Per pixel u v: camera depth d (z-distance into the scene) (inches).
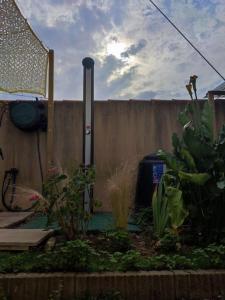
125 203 144.4
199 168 138.8
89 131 206.5
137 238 145.5
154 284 105.1
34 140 228.7
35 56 217.6
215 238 134.3
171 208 131.7
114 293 102.6
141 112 231.1
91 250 111.5
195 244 137.0
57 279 103.5
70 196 134.0
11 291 102.4
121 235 128.0
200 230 137.7
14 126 228.7
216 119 229.5
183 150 139.9
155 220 144.0
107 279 104.3
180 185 139.9
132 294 104.2
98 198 220.1
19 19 187.6
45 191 136.9
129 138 229.1
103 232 144.5
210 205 137.4
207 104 150.6
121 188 145.1
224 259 113.2
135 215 175.0
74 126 228.7
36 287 103.0
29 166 226.7
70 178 137.8
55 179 137.6
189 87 152.6
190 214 137.2
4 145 228.4
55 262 108.2
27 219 190.7
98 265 109.5
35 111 221.3
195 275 106.4
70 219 134.9
